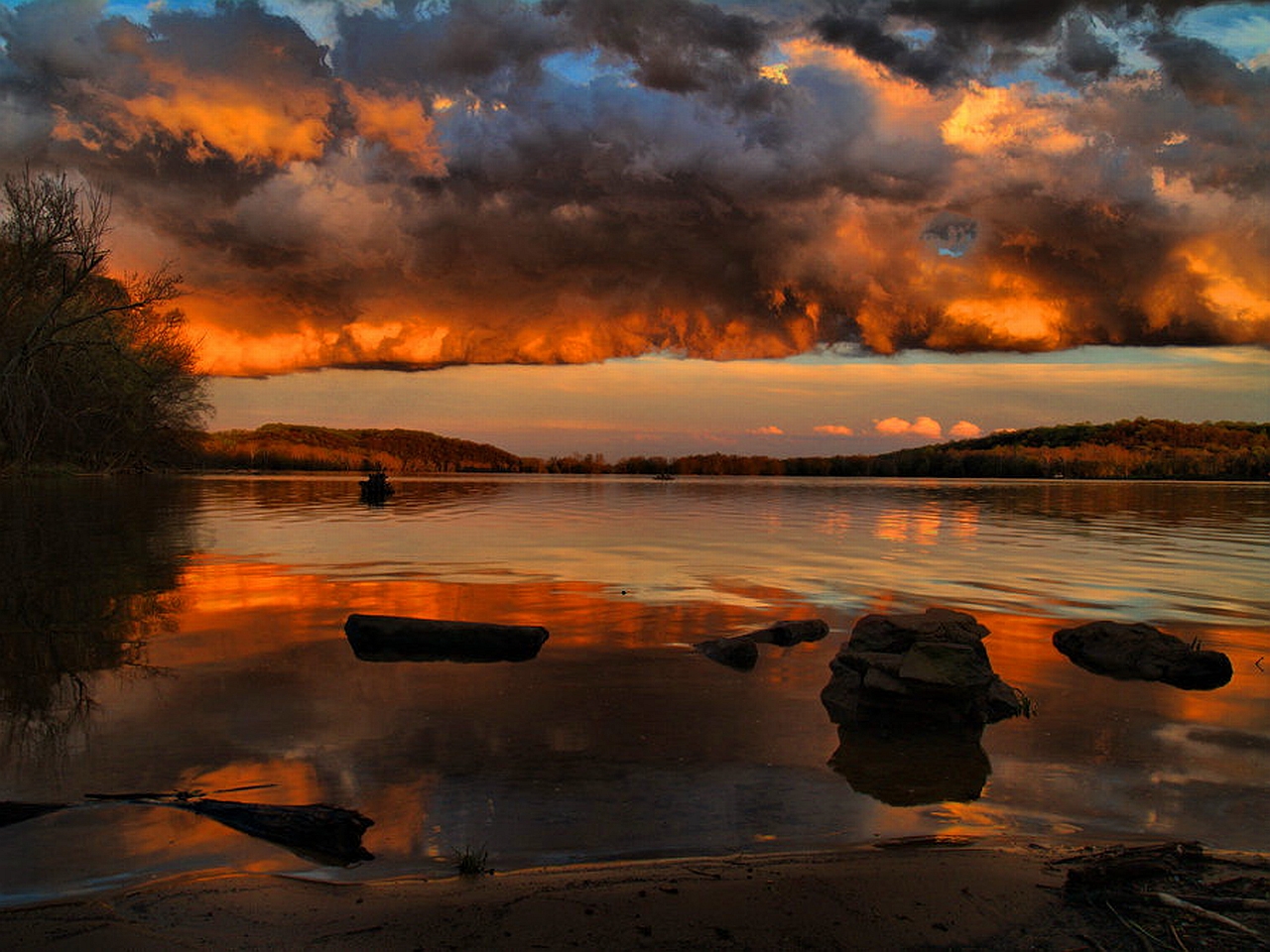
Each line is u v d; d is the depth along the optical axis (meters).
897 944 3.19
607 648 8.75
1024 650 8.88
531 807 4.67
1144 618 10.61
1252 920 3.35
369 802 4.71
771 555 17.34
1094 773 5.38
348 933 3.25
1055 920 3.38
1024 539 21.72
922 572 14.80
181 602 11.13
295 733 5.91
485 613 10.59
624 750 5.64
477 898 3.56
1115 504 43.91
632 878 3.79
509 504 39.41
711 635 9.40
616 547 18.88
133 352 54.75
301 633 9.27
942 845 4.24
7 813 4.48
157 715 6.29
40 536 20.08
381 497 42.78
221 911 3.44
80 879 3.77
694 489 64.31
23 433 42.91
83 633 9.17
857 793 4.96
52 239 39.00
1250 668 8.14
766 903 3.52
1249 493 63.25
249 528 23.38
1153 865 3.78
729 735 6.00
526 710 6.54
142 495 40.78
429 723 6.18
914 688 6.37
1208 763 5.57
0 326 39.16
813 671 7.88
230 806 4.54
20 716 6.24
